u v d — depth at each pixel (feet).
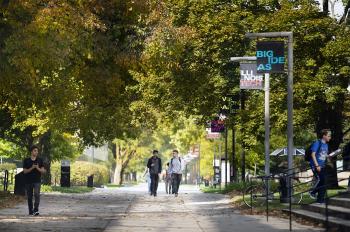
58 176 284.82
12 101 122.62
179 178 160.45
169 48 114.52
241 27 154.10
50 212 102.01
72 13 100.22
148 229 73.20
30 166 94.12
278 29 148.15
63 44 92.79
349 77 151.43
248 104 163.73
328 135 92.99
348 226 65.05
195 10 157.69
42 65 94.79
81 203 126.82
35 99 117.29
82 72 121.90
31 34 88.69
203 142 290.76
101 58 116.37
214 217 91.09
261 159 231.71
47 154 198.90
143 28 122.31
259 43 104.88
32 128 189.78
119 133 178.40
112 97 143.54
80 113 169.58
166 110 177.68
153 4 113.50
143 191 207.62
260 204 108.06
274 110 149.59
